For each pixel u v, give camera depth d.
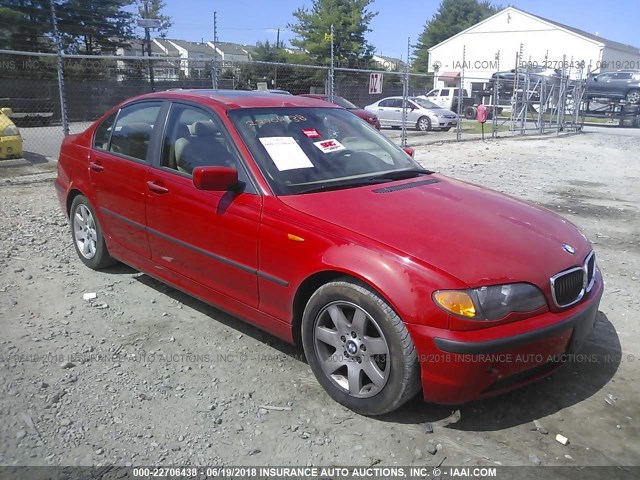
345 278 3.17
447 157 14.83
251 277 3.63
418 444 2.99
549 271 3.10
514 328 2.91
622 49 52.28
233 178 3.58
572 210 8.50
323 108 4.61
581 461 2.89
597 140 21.69
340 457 2.89
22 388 3.38
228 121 3.96
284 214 3.43
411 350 2.92
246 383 3.52
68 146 5.46
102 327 4.19
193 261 4.04
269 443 2.98
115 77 27.52
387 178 4.05
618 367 3.79
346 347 3.20
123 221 4.63
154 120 4.49
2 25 28.98
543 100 24.27
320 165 3.93
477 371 2.87
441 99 32.22
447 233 3.18
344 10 46.28
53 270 5.30
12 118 21.39
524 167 13.12
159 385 3.47
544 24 50.06
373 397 3.11
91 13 32.00
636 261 6.05
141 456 2.85
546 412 3.29
